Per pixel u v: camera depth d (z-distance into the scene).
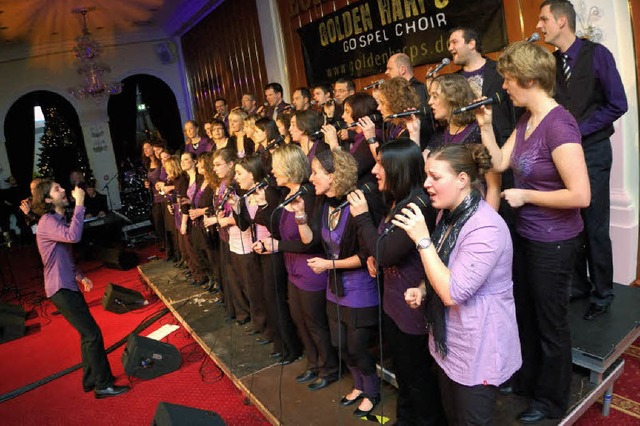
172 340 4.62
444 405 1.95
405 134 2.90
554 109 1.96
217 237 4.41
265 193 3.21
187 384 3.79
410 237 1.91
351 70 6.04
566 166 1.90
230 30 8.78
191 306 4.73
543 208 2.04
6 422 3.70
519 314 2.37
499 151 2.10
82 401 3.81
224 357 3.64
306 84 7.08
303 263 2.88
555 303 2.11
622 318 2.77
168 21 10.76
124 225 9.29
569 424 2.30
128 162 11.23
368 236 2.16
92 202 9.23
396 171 2.04
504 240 1.70
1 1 7.34
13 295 6.97
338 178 2.46
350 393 2.89
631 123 3.62
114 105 11.65
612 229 3.78
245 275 3.73
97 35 10.91
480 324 1.72
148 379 3.93
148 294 6.10
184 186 5.25
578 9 3.57
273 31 7.36
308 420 2.73
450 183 1.71
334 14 6.02
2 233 10.38
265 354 3.60
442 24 4.64
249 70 8.54
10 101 10.84
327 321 2.97
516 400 2.45
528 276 2.16
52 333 5.41
